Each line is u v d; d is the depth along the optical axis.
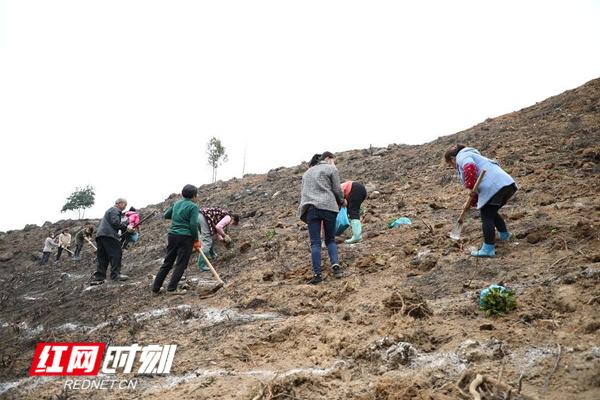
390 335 3.88
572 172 7.54
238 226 10.42
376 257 5.91
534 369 3.08
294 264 6.51
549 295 4.00
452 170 9.83
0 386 4.50
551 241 5.07
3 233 19.20
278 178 15.20
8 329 6.63
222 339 4.57
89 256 12.75
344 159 14.69
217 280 6.64
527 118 12.01
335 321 4.45
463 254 5.40
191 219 6.46
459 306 4.20
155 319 5.57
